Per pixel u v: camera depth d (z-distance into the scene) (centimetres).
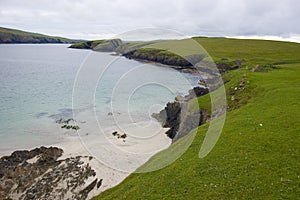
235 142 1798
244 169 1475
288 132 1838
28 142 3161
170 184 1499
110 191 1948
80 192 2095
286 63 6838
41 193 2145
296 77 3662
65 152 2827
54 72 8031
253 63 6656
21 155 2733
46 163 2556
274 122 2042
